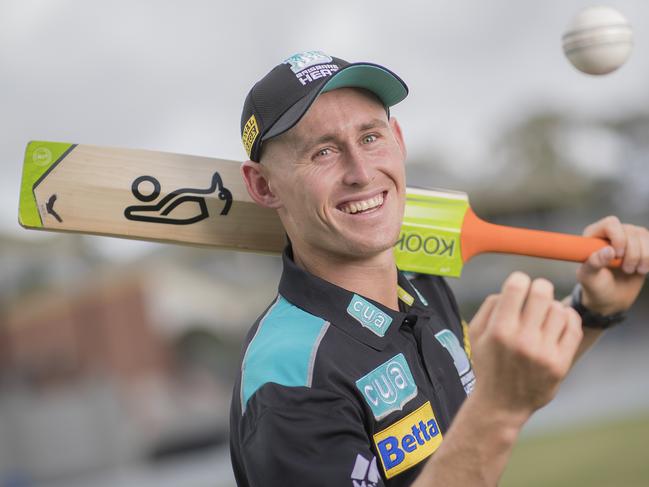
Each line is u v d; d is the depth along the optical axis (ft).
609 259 8.22
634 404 41.88
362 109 7.12
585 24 8.57
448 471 5.43
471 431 5.37
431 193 9.01
